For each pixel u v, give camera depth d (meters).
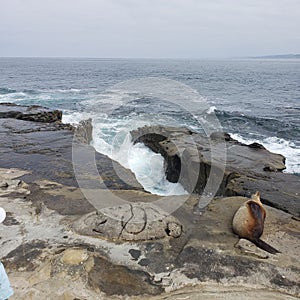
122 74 65.81
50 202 5.89
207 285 3.71
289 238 5.02
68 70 90.50
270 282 3.80
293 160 14.02
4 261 3.97
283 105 31.38
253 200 5.15
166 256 4.21
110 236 4.55
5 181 7.06
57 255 4.04
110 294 3.53
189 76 65.00
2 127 14.59
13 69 94.25
